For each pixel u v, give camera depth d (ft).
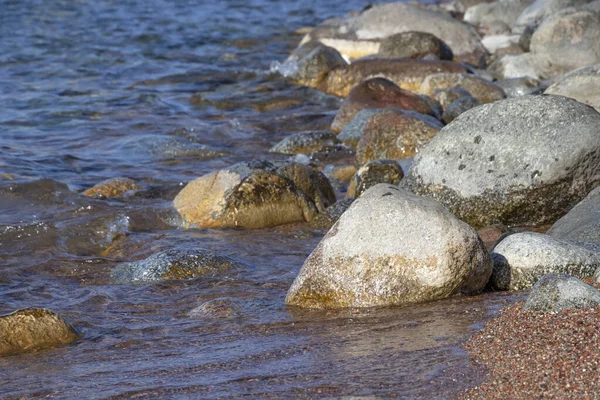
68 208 56.24
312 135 73.92
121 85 100.58
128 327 36.55
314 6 179.93
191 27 144.25
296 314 36.88
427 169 51.75
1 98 91.20
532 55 98.78
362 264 37.29
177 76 106.22
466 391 26.76
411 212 37.76
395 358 30.25
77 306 39.75
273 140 77.92
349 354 31.12
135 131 79.36
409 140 67.46
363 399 26.91
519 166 49.19
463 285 37.50
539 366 27.63
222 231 52.21
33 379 30.83
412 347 31.22
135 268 44.32
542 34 97.45
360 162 68.74
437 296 37.19
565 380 26.35
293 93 98.27
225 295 40.55
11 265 46.65
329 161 70.74
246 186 53.83
